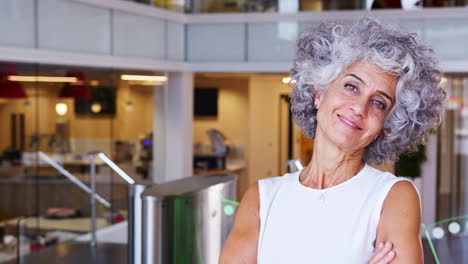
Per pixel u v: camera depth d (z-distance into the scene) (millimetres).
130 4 8422
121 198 7781
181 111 9547
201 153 12945
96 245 7457
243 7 9367
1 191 6520
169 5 9203
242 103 12969
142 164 8641
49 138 6961
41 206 6855
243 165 12688
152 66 8875
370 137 1363
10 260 6570
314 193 1423
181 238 3762
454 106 9102
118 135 8055
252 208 1514
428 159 9125
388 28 1362
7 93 6520
